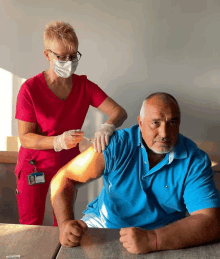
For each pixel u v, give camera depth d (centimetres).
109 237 120
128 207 138
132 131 137
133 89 250
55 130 197
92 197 272
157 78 246
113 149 131
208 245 116
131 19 238
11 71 256
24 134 191
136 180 132
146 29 239
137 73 247
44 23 246
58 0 241
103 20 241
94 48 246
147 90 249
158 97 124
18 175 202
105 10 239
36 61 253
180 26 236
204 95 246
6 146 268
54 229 127
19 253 109
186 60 241
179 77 244
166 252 111
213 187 128
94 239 119
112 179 134
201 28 235
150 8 235
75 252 110
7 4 245
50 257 107
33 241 117
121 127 258
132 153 131
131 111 254
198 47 238
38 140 184
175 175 130
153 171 129
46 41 181
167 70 244
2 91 261
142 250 110
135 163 132
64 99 196
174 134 124
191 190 128
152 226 140
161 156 133
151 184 132
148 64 244
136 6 236
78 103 202
